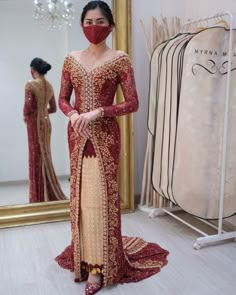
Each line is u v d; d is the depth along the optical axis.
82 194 1.96
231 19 2.33
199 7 3.15
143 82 3.30
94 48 1.88
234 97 2.52
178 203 2.66
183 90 2.54
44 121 2.98
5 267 2.23
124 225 2.94
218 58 2.52
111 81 1.88
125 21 3.01
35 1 2.82
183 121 2.57
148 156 3.20
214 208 2.67
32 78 2.90
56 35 2.89
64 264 2.24
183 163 2.62
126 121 3.13
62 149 3.05
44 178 3.05
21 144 2.97
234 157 2.59
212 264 2.28
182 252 2.45
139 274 2.14
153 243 2.56
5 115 2.89
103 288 2.01
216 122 2.58
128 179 3.22
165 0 3.26
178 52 2.58
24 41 2.84
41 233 2.76
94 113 1.80
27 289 2.00
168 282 2.07
